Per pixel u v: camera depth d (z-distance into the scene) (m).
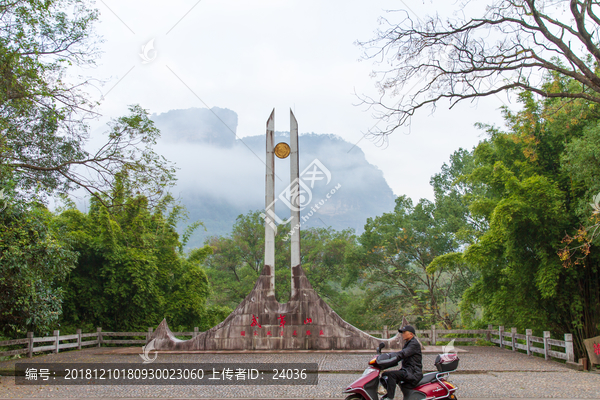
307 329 13.55
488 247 15.08
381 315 26.55
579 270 13.14
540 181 12.78
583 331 13.35
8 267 9.12
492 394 7.42
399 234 27.14
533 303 14.50
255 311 13.74
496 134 15.97
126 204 12.78
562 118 12.27
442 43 9.90
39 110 10.83
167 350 13.62
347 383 8.47
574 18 8.55
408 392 5.81
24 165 10.98
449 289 27.02
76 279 16.89
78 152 11.80
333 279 32.62
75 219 17.58
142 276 18.05
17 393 7.68
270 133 14.95
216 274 32.50
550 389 7.82
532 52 9.41
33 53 10.44
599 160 10.71
